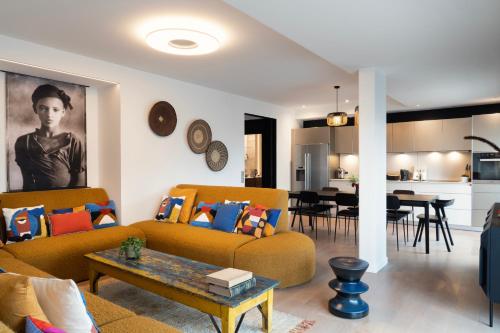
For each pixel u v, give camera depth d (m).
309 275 3.61
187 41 3.33
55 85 4.24
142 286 2.62
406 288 3.44
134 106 4.62
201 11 2.87
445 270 4.02
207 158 5.69
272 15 2.54
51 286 1.34
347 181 7.61
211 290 2.23
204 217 4.30
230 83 5.43
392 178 7.48
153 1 2.69
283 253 3.38
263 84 5.47
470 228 6.50
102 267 2.96
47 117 4.17
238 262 3.38
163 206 4.67
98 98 4.73
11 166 3.87
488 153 6.32
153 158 4.86
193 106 5.47
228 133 6.15
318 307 2.99
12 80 3.88
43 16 2.98
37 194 3.94
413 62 3.79
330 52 3.44
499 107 6.57
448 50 3.38
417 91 5.45
